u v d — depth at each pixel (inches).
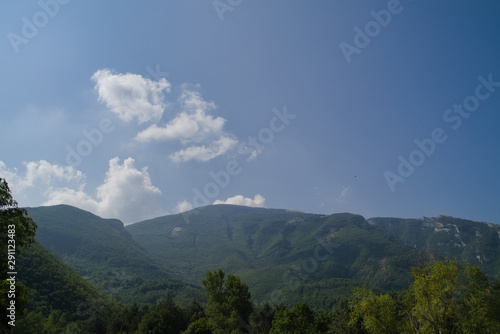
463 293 1240.2
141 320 2987.2
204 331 2106.3
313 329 1899.6
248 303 2481.5
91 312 3806.6
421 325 1339.8
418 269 1369.3
